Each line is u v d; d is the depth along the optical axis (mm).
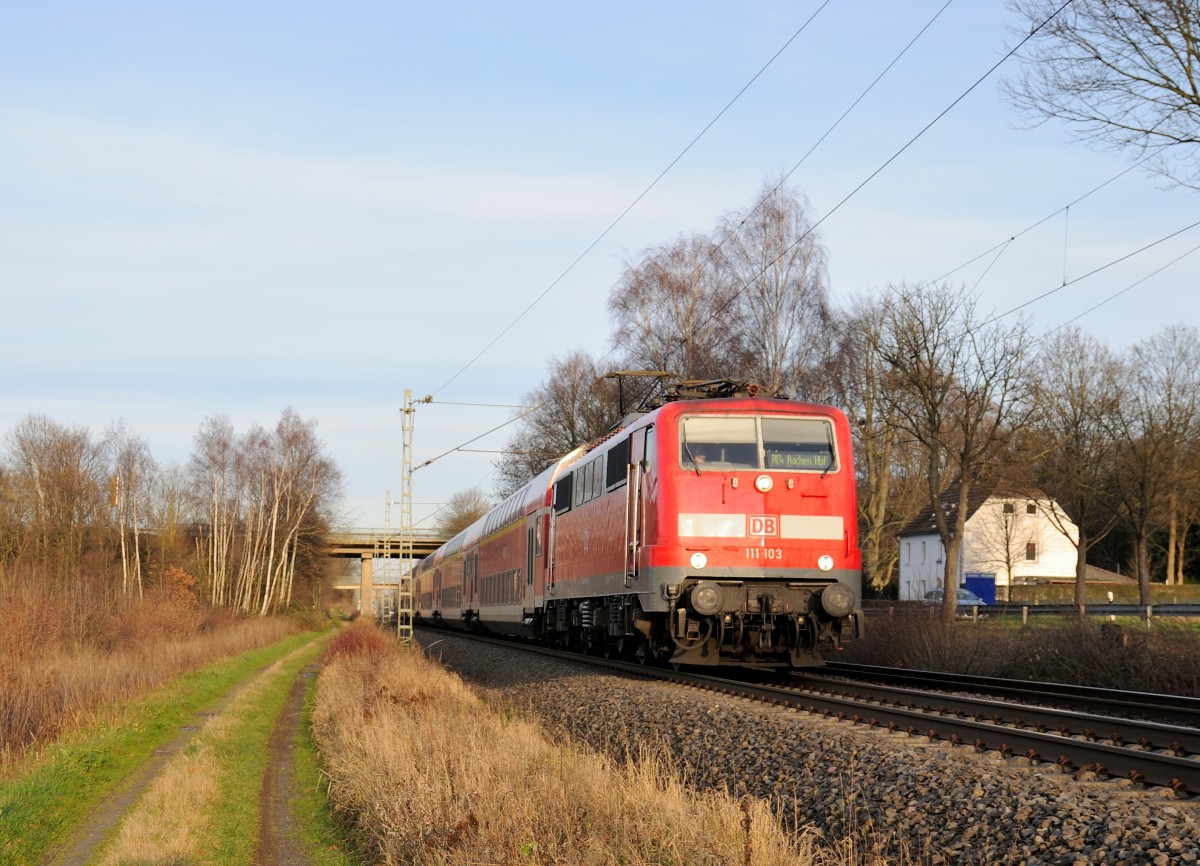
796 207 38156
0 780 14133
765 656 18438
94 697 20828
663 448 17688
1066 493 50875
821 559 17562
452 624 51375
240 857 11555
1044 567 71312
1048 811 7988
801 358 37969
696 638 17625
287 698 28094
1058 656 19844
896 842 8586
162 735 20016
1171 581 65000
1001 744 10688
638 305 39719
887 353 37625
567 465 27141
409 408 39719
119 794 14664
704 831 8836
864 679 19938
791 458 17797
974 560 68500
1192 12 18516
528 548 31375
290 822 13258
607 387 49000
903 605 43375
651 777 10781
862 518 61250
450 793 10445
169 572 54688
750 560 17391
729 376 37406
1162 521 51812
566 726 17141
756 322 37750
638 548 18609
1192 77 18922
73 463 63281
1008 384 36969
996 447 37938
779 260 37719
